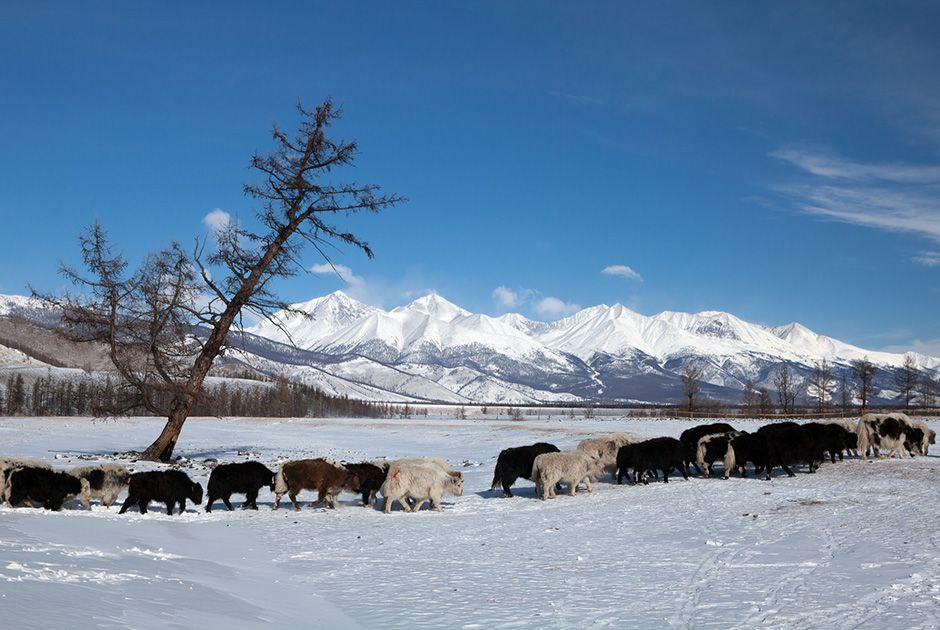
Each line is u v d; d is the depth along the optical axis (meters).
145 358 34.06
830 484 21.59
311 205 34.88
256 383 146.12
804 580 10.59
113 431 55.47
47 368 131.88
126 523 15.37
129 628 6.64
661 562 12.41
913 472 23.16
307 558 13.14
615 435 25.16
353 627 8.49
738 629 8.27
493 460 36.19
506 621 8.80
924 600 9.20
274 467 29.69
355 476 20.53
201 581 9.99
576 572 11.76
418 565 12.49
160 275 33.88
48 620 6.36
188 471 28.25
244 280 34.75
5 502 17.42
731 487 22.06
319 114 35.06
